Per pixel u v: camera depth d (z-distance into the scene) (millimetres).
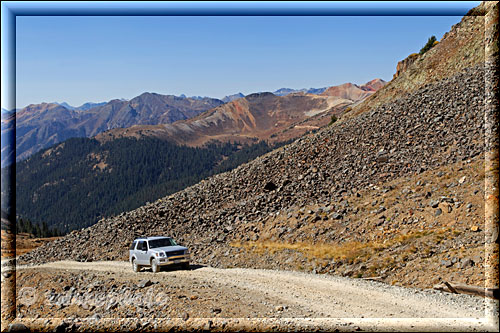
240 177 49219
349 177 40312
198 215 43406
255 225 36562
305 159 47750
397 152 41125
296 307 15789
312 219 33438
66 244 44688
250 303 16406
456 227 24125
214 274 24094
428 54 69375
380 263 22641
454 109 43094
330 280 21453
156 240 27891
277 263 27531
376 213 30344
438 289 17844
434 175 32438
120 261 35750
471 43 59469
